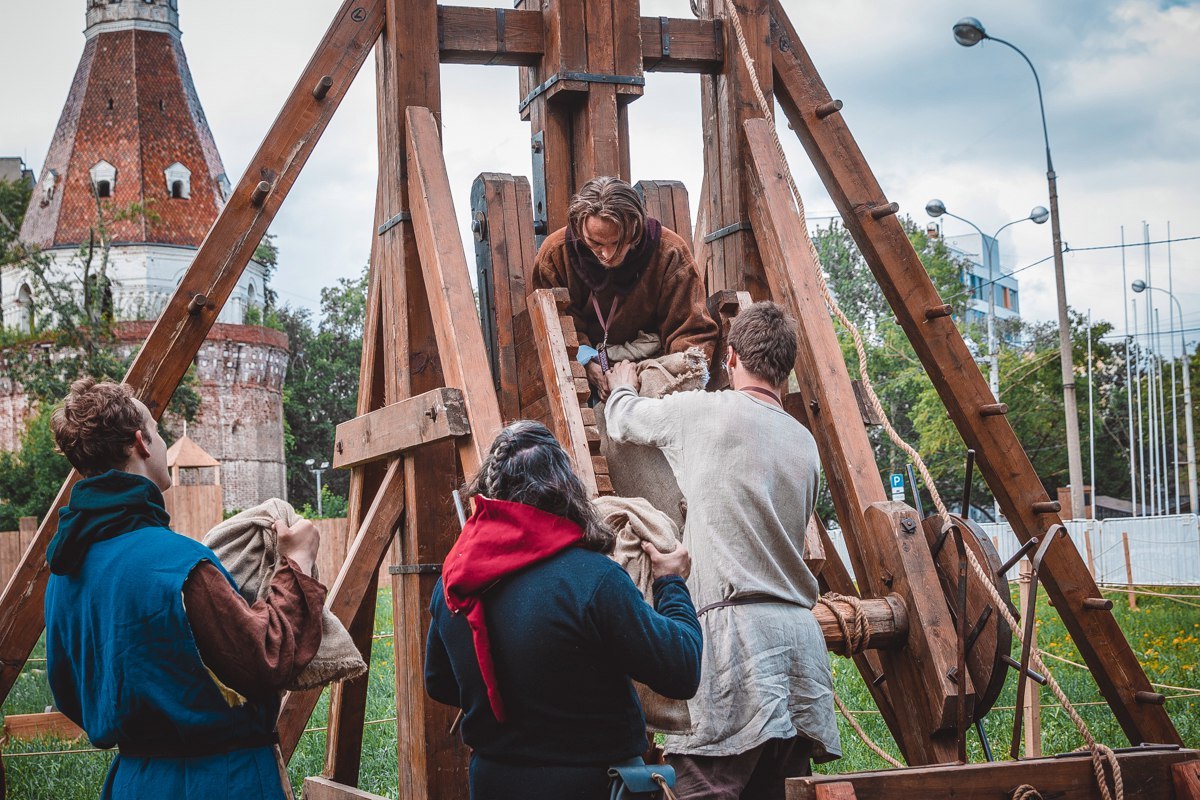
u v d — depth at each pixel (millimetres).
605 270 4328
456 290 4535
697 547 3490
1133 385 58406
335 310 77562
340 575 4723
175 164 61156
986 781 3082
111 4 63375
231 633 2822
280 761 3002
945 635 3986
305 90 5008
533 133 5309
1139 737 5305
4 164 85312
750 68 5188
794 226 5121
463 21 5125
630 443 3973
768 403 3592
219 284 4938
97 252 58625
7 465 35000
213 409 54250
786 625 3449
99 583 2883
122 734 2857
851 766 6816
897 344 46344
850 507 4555
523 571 2691
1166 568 21125
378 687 10922
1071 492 21703
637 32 5223
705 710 3385
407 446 4566
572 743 2656
